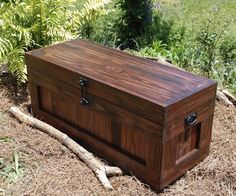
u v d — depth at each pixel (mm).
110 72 2490
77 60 2676
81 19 3779
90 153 2537
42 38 3520
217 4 5953
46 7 3465
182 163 2389
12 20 3420
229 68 4008
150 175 2314
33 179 2359
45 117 2916
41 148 2594
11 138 2674
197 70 3936
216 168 2498
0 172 2383
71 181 2371
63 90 2648
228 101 3273
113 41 4766
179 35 4805
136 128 2275
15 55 3262
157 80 2393
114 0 5332
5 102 3150
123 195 2301
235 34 4750
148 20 5008
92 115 2539
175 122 2189
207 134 2521
